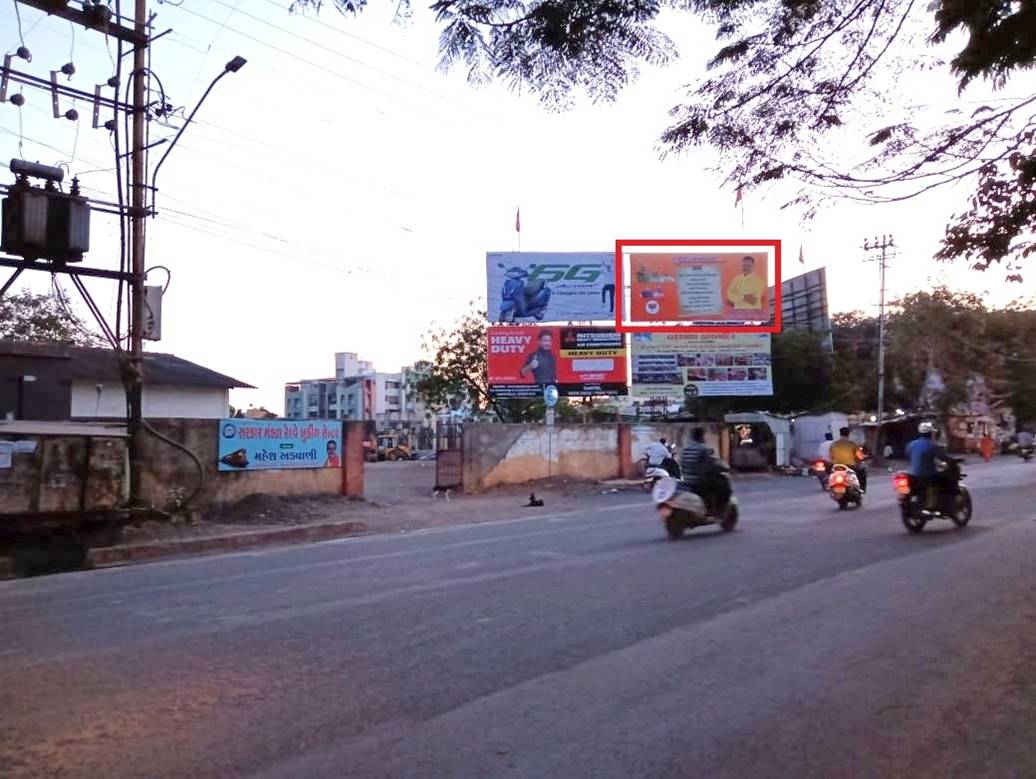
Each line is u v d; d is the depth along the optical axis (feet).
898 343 162.50
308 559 39.52
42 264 46.14
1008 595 27.22
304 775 14.02
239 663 20.53
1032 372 190.70
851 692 18.07
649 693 18.01
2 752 15.03
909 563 33.22
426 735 15.74
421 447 284.82
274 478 61.36
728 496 43.75
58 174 45.60
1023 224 26.37
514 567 34.24
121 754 14.92
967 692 18.06
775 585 29.17
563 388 109.09
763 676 19.12
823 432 127.24
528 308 111.34
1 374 63.93
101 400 98.94
